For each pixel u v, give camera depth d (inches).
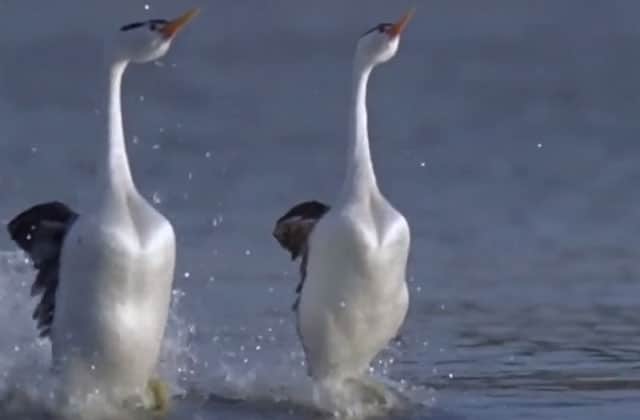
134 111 1626.5
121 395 579.8
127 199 567.2
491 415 582.9
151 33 585.3
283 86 1919.3
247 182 1194.6
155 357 576.4
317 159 1314.0
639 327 740.7
